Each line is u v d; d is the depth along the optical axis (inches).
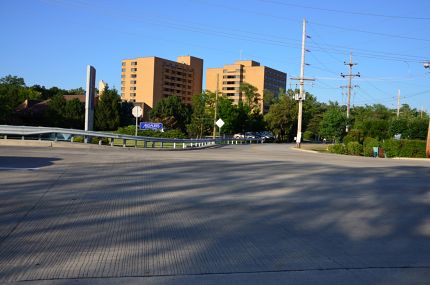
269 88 6633.9
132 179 532.4
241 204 402.0
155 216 340.2
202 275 213.6
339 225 333.1
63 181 495.5
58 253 242.5
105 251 248.5
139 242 268.5
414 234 311.0
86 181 502.3
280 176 621.9
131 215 340.5
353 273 222.8
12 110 2805.1
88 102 1200.8
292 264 234.7
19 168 595.2
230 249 259.6
